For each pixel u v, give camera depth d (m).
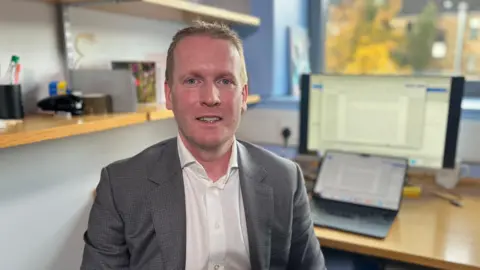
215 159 0.90
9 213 1.12
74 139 1.29
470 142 1.64
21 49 1.12
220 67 0.81
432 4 2.08
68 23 1.25
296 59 2.18
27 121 1.00
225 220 0.92
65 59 1.25
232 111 0.83
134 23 1.53
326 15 2.32
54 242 1.27
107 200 0.89
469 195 1.48
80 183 1.33
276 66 2.02
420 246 1.06
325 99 1.59
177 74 0.82
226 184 0.93
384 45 2.22
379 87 1.50
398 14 2.16
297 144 1.88
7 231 1.12
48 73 1.21
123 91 1.18
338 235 1.15
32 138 0.86
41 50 1.18
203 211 0.91
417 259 1.02
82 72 1.23
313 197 1.44
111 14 1.42
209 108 0.81
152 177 0.90
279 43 2.03
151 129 1.66
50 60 1.21
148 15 1.52
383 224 1.21
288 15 2.11
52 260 1.27
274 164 1.00
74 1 1.17
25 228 1.17
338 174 1.47
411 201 1.43
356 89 1.54
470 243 1.08
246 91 0.89
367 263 1.35
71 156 1.29
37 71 1.17
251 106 2.03
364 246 1.08
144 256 0.89
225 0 2.01
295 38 2.17
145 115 1.17
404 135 1.50
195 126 0.82
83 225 1.37
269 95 2.03
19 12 1.11
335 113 1.59
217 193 0.92
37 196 1.19
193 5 1.29
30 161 1.16
